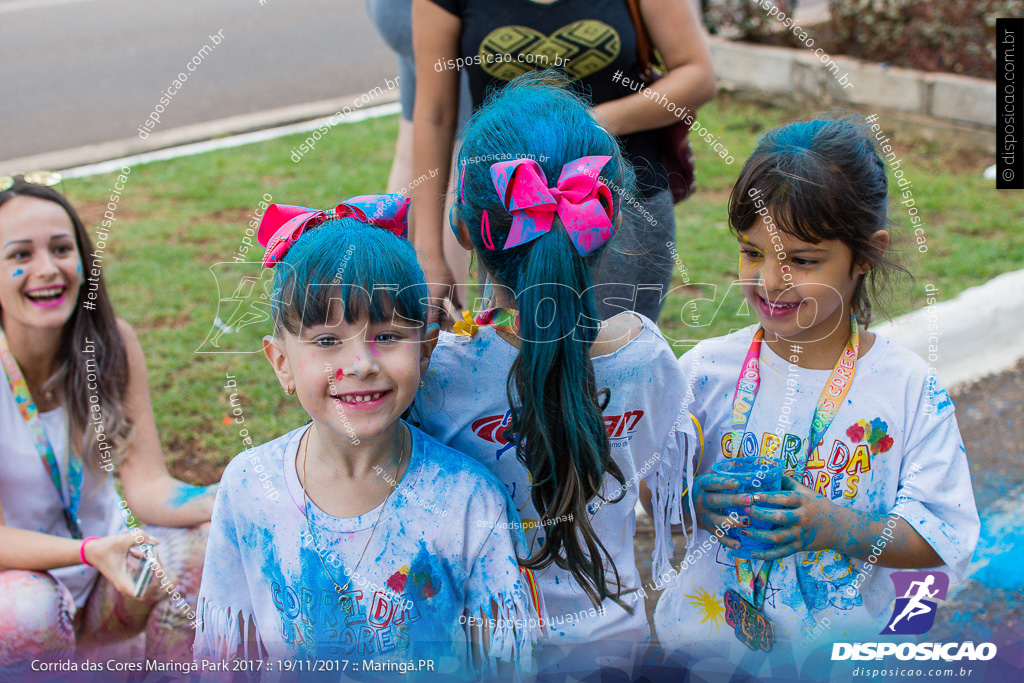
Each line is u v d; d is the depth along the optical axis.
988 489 2.75
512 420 1.54
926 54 5.47
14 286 1.99
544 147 1.45
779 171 1.59
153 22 8.70
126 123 5.95
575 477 1.46
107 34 8.27
